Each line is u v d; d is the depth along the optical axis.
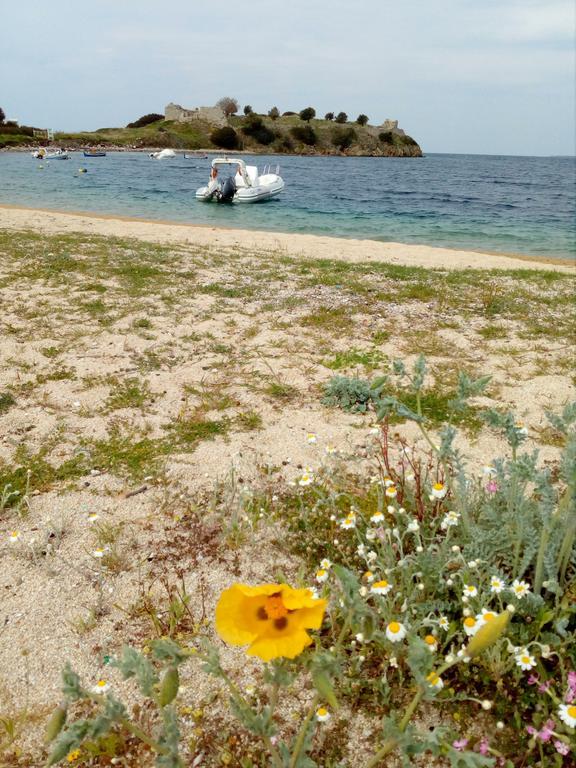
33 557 3.38
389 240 19.34
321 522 3.58
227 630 1.55
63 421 4.85
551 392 5.47
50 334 6.71
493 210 30.52
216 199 29.48
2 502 3.75
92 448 4.49
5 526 3.64
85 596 3.10
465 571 2.61
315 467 4.23
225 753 2.27
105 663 2.67
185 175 49.16
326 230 21.12
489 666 2.41
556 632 2.54
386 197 36.19
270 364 6.08
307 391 5.49
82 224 17.30
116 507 3.82
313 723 1.98
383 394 5.32
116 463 4.30
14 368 5.79
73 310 7.58
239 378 5.75
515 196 42.03
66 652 2.77
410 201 34.19
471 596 2.51
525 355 6.39
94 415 4.97
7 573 3.26
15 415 4.92
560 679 2.41
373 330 7.13
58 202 27.11
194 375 5.80
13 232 13.56
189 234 16.36
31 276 9.13
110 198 29.77
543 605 2.52
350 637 2.68
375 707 2.44
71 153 86.62
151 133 109.75
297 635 1.51
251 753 2.27
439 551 2.76
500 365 6.12
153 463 4.30
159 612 2.98
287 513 3.73
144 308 7.75
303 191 37.81
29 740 2.36
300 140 117.25
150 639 2.82
